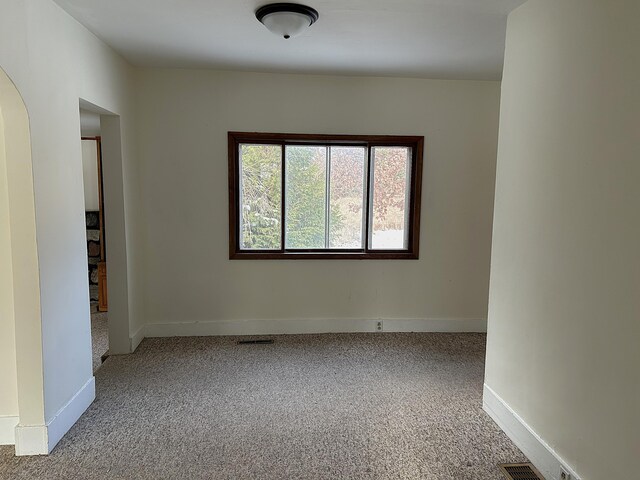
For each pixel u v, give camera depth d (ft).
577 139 6.01
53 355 7.41
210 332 13.20
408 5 7.66
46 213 7.21
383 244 13.61
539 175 6.95
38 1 7.00
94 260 17.02
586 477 5.85
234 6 7.78
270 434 7.86
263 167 13.00
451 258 13.65
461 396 9.45
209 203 12.76
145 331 12.94
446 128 13.12
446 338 13.29
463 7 7.69
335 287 13.48
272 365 11.01
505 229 8.01
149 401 9.05
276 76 12.53
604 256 5.49
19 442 7.08
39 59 7.02
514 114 7.71
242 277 13.14
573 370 6.11
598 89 5.60
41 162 7.06
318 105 12.73
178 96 12.30
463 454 7.34
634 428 5.02
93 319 15.35
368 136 12.94
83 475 6.66
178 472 6.76
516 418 7.58
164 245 12.77
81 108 9.82
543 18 6.84
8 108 6.61
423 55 10.62
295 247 13.42
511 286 7.81
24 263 6.86
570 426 6.18
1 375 7.31
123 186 11.18
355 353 11.91
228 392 9.50
